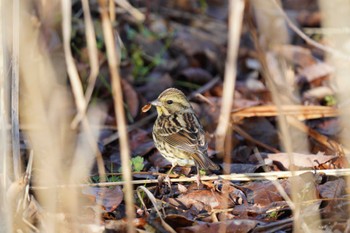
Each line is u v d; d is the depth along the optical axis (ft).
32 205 30.94
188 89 51.83
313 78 49.65
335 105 45.21
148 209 32.60
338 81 45.14
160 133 37.81
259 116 43.09
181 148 36.55
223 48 55.36
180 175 35.35
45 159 33.22
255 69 51.78
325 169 35.86
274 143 42.01
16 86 30.58
